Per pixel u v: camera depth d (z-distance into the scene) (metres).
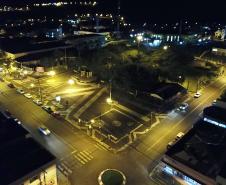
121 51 129.62
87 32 173.38
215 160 47.38
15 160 42.50
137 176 49.38
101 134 62.38
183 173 45.50
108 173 49.88
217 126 58.31
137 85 90.69
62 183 47.25
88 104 77.94
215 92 88.31
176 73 103.94
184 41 166.00
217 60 126.88
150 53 128.50
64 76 101.56
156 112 73.56
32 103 78.31
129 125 66.50
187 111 74.25
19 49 121.56
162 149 56.97
